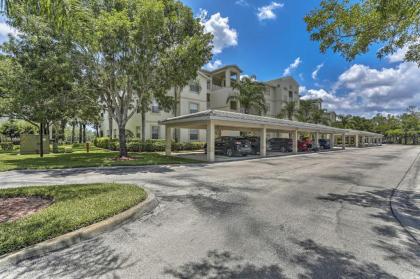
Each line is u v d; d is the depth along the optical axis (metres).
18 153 19.27
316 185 7.51
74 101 14.07
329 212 4.84
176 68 13.49
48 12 4.72
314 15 6.56
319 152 24.55
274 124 18.61
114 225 4.01
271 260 2.96
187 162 13.70
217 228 3.97
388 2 5.00
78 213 4.16
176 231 3.85
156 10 11.23
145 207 4.89
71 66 12.32
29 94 12.47
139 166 12.16
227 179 8.47
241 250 3.21
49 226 3.59
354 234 3.77
